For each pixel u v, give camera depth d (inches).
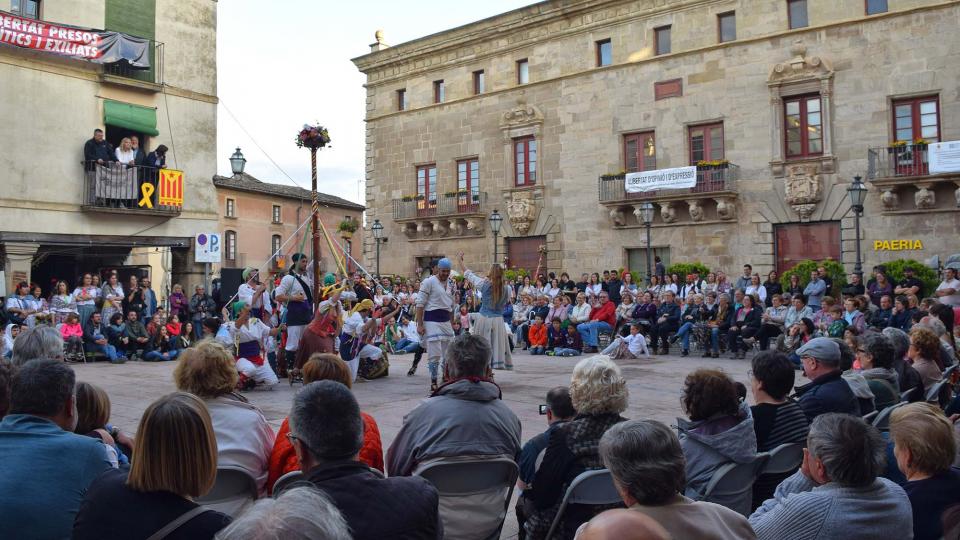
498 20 1167.0
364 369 473.1
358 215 2082.9
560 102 1121.4
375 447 162.4
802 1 936.3
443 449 160.4
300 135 461.4
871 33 880.9
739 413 168.2
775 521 123.2
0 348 557.6
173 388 444.5
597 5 1074.7
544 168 1138.0
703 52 995.3
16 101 742.5
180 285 804.0
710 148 998.4
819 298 670.5
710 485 156.1
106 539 99.8
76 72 786.2
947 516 114.4
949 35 835.4
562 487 155.1
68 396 137.5
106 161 793.6
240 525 54.9
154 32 856.3
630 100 1056.8
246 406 169.2
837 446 120.7
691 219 1005.8
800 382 474.6
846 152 895.7
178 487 102.7
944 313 366.0
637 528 74.9
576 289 877.2
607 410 158.6
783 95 936.3
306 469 118.8
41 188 758.5
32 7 762.2
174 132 874.1
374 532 107.0
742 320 641.6
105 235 808.3
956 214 828.0
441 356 417.1
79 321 649.0
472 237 1216.2
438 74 1261.1
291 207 1844.2
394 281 953.5
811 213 918.4
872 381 229.3
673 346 727.1
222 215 1621.6
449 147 1243.2
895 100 874.8
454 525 157.8
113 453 155.2
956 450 134.9
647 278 946.1
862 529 117.3
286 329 469.7
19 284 663.8
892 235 868.0
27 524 120.6
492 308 434.6
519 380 482.6
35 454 125.9
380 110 1337.4
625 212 1056.2
